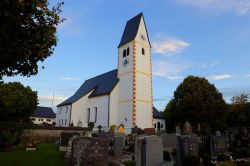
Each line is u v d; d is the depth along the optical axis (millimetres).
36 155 18828
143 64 42094
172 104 53938
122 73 43062
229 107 53094
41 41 10898
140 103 39500
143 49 42938
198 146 17797
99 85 50031
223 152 19953
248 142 24516
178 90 53219
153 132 30578
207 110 48594
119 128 33531
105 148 14016
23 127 29781
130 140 26156
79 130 37062
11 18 8703
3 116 40000
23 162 15414
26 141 24484
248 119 50750
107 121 41031
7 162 15258
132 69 40656
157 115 56344
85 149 13625
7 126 27859
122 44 44500
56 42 12211
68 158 16219
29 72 11734
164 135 21312
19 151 21500
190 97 49312
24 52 9875
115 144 21078
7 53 9445
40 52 11273
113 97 42250
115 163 16234
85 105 48656
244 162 14688
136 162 14273
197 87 50781
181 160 15266
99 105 44438
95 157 13680
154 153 14164
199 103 48469
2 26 8672
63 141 22547
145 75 41844
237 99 54375
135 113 38250
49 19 11086
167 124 56906
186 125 31859
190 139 16391
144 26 44312
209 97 49438
